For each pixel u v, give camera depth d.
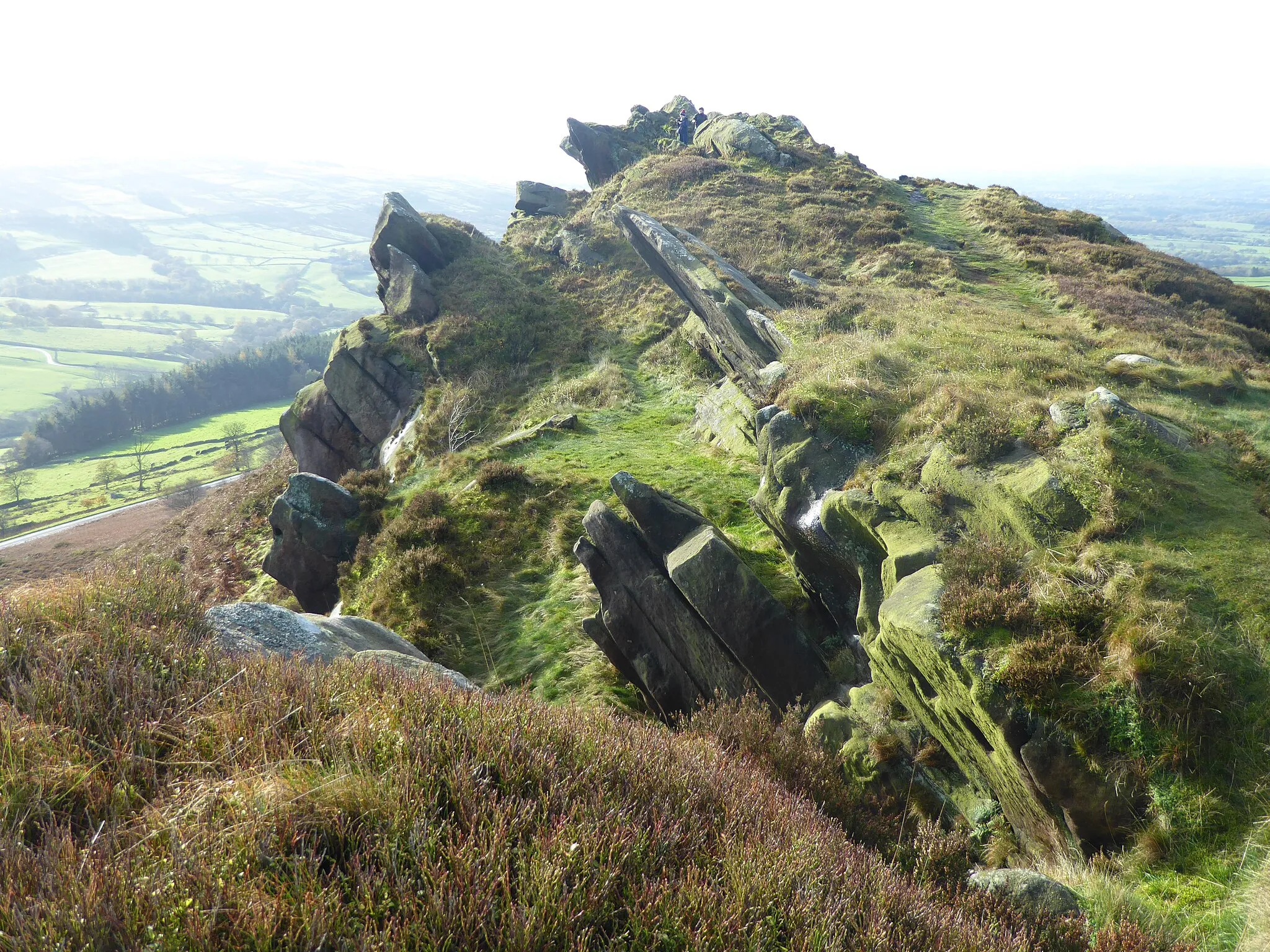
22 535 80.06
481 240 42.91
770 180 43.31
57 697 4.20
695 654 11.12
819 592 11.37
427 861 3.26
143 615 5.75
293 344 170.62
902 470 10.10
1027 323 19.23
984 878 5.18
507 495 18.75
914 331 16.77
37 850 3.15
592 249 39.44
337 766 3.92
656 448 21.86
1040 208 39.25
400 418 30.91
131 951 2.67
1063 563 7.73
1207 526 7.87
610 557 12.01
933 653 7.23
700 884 3.72
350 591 17.64
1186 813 5.59
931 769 8.12
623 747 5.08
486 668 13.83
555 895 3.23
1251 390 13.20
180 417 138.38
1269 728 5.82
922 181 47.78
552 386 28.56
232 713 4.32
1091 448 9.02
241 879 3.05
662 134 58.41
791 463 11.30
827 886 4.10
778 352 20.00
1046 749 6.23
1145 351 16.27
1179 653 6.31
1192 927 4.76
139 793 3.66
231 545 31.39
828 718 8.94
